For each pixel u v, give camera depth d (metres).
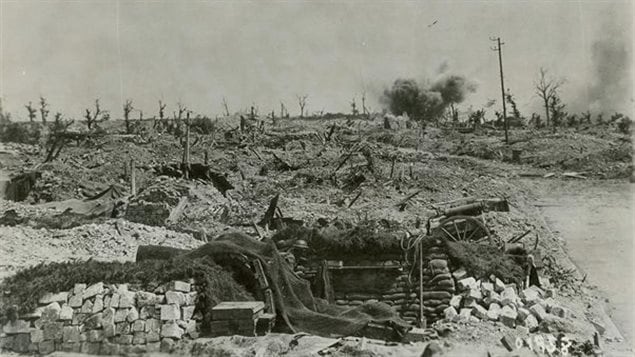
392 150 33.78
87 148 35.28
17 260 16.20
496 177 28.02
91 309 11.58
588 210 23.03
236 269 13.09
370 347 10.91
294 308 12.64
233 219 25.20
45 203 25.77
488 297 13.25
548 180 27.52
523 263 15.27
